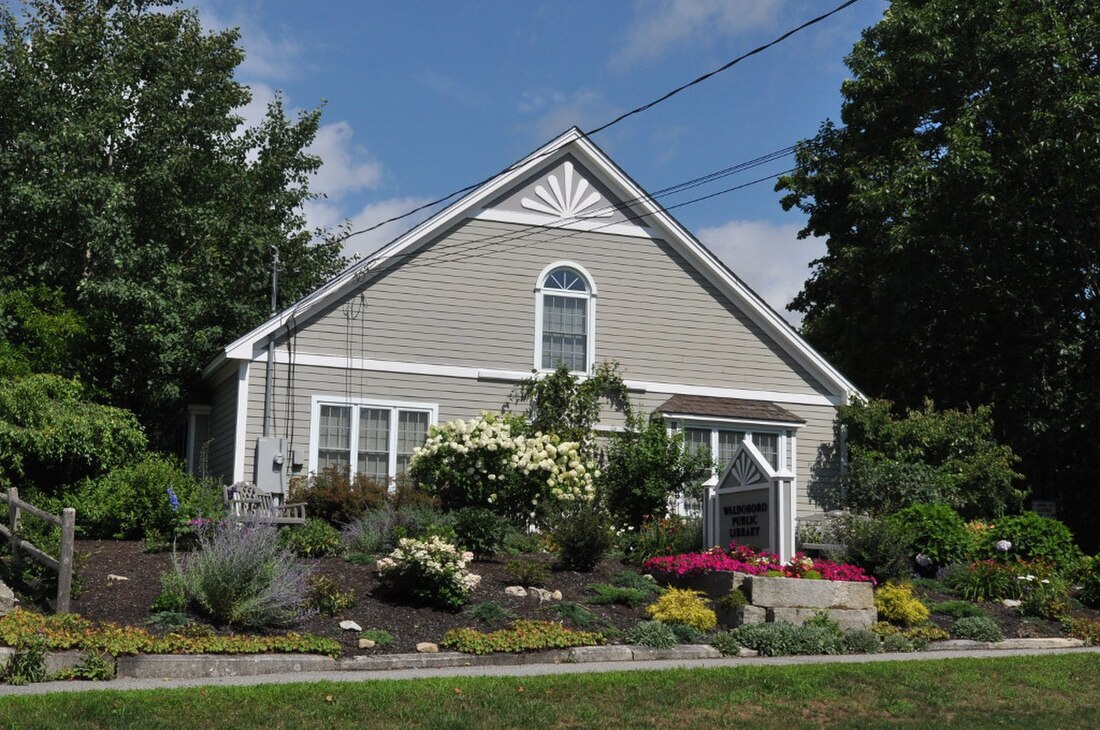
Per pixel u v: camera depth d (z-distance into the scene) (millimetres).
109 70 28688
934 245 27172
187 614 12992
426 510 18312
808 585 15234
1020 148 26031
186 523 16484
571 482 20938
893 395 33031
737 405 24000
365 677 11250
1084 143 24672
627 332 23766
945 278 28141
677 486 22453
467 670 11953
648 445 22312
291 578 13484
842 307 33125
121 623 12438
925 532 19031
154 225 30172
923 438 24062
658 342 23938
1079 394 27594
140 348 25344
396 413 22125
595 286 23672
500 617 13891
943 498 22922
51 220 26016
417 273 22625
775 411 24078
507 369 22906
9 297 23516
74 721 8961
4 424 18062
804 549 19781
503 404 22812
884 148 30562
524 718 9758
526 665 12508
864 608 15430
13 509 13688
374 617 13609
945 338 29766
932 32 27328
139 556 15781
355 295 22203
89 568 14758
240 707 9602
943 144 29266
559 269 23578
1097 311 27781
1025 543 19141
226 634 12555
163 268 26609
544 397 22844
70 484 19141
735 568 15914
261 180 33125
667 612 14633
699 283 24438
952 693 11414
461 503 20625
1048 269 28312
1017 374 27969
